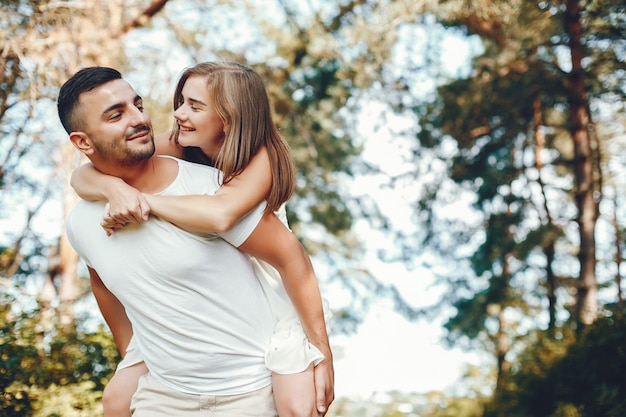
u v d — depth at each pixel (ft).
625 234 51.78
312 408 8.73
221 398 8.77
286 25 45.16
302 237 55.72
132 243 8.48
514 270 53.83
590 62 39.91
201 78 8.93
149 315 8.62
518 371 36.50
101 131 8.34
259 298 8.93
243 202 8.43
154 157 8.88
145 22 35.19
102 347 20.62
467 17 40.93
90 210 8.76
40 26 26.21
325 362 8.98
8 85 25.57
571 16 38.58
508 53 43.24
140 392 9.02
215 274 8.54
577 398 30.96
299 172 52.47
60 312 21.91
